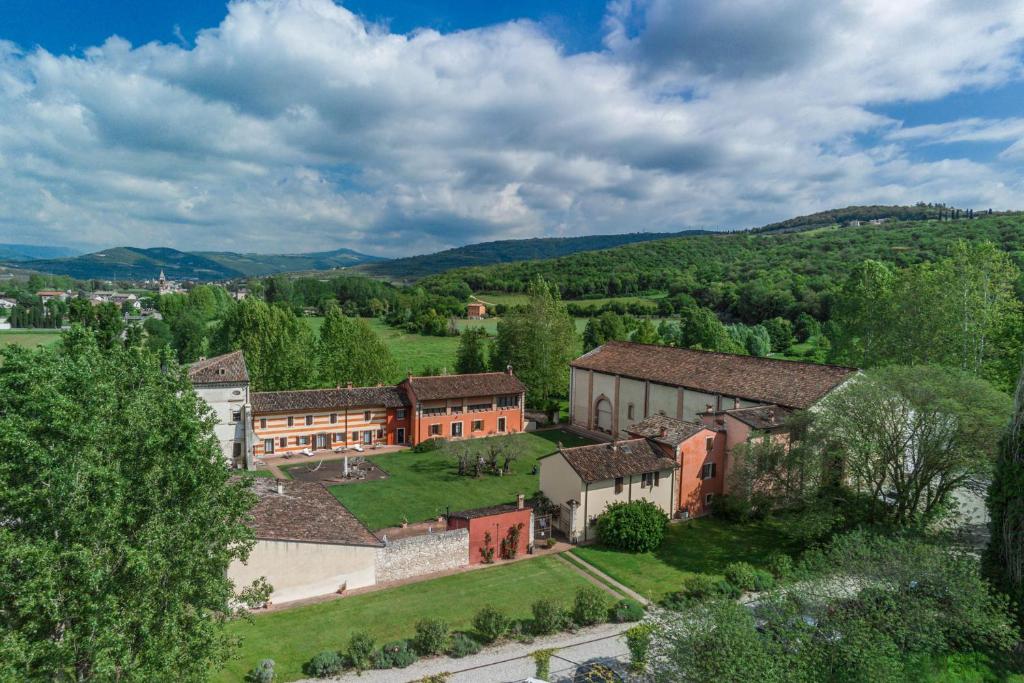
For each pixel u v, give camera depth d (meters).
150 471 18.28
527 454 67.69
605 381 74.75
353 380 78.50
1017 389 33.78
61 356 18.94
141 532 17.77
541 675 27.94
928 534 38.53
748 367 61.31
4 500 16.55
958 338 63.50
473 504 52.59
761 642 24.19
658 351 72.62
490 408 75.88
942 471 41.47
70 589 16.56
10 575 15.67
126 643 17.25
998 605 28.53
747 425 49.19
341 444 70.25
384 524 47.91
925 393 41.22
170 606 18.42
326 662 28.17
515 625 32.88
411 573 39.28
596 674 28.27
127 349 22.67
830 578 28.20
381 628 32.59
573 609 34.16
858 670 24.42
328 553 36.31
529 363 84.88
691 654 23.31
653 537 43.06
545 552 43.25
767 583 36.34
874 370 47.41
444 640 30.38
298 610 34.34
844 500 42.91
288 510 38.28
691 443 49.19
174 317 150.62
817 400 51.25
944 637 27.77
